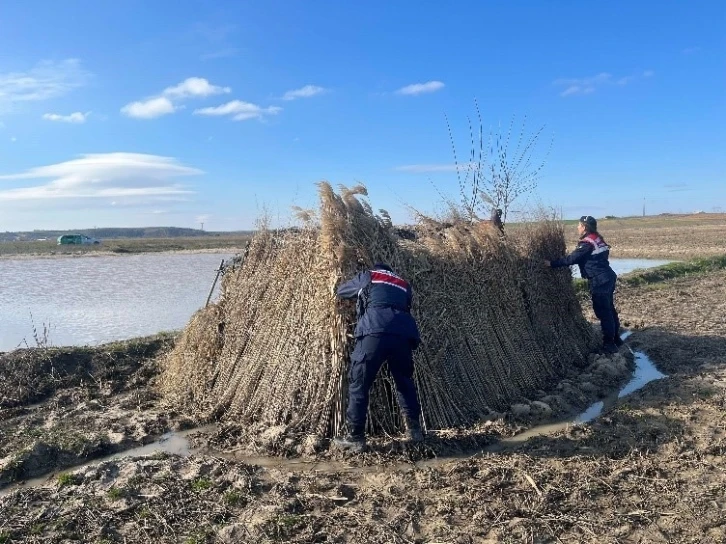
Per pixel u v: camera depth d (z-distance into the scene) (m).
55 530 5.01
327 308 7.00
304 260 7.55
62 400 8.70
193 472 6.02
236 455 6.68
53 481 6.08
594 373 9.64
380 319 6.38
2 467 6.20
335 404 6.91
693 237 46.62
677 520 5.03
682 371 9.70
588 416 7.94
